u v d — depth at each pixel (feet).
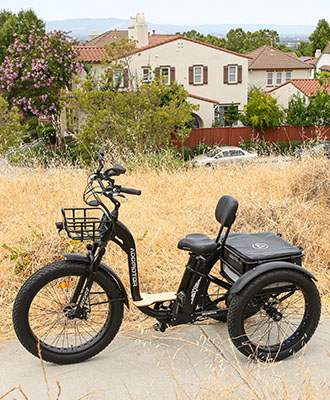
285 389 9.66
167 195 22.88
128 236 11.79
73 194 22.41
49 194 22.50
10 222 19.39
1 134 72.13
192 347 12.29
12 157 30.96
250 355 11.42
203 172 26.86
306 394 9.63
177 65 110.93
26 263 15.83
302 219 19.08
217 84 114.73
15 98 96.63
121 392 10.43
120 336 12.80
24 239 17.07
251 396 9.82
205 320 13.48
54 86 95.71
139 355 11.92
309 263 16.93
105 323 11.92
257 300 11.64
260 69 140.56
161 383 10.73
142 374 11.10
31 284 11.10
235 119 110.01
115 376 11.03
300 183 22.17
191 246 11.91
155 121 67.72
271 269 11.23
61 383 10.77
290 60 143.23
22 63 94.58
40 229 18.01
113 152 30.76
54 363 11.48
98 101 71.92
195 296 11.98
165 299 12.16
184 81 112.27
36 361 11.66
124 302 11.91
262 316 13.42
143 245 17.08
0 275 15.26
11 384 10.75
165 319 12.25
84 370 11.28
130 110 69.77
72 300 11.71
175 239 17.79
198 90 113.91
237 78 115.44
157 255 16.57
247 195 21.27
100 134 64.08
